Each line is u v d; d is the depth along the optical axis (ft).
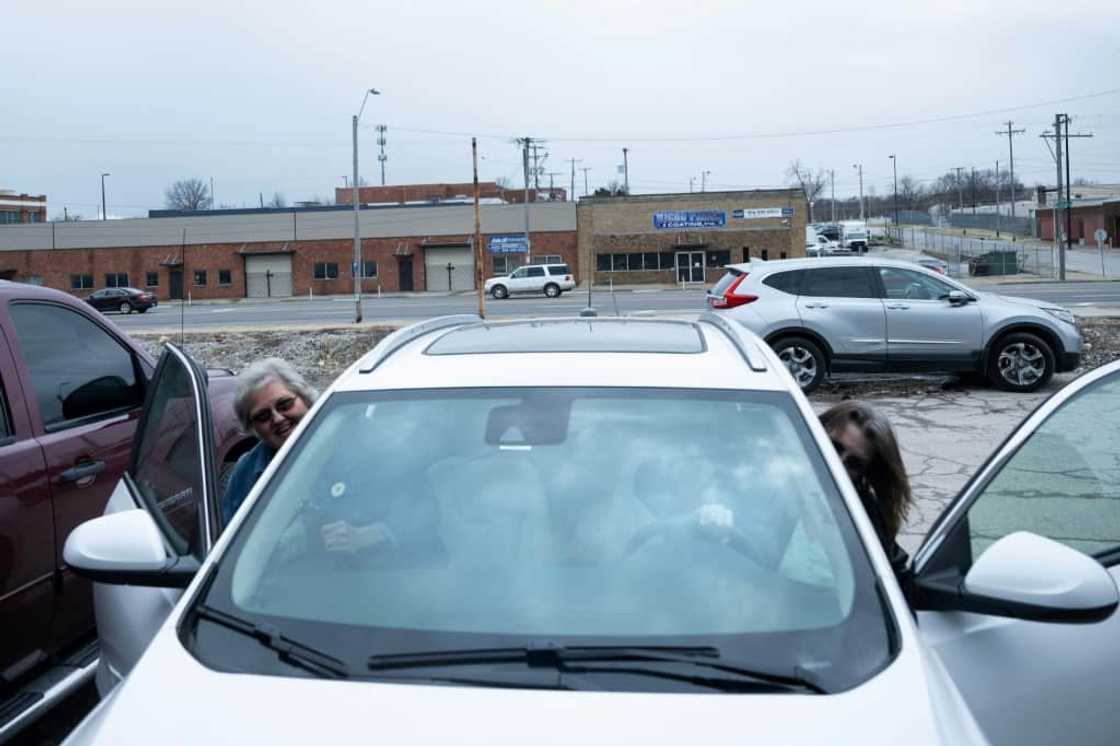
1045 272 214.90
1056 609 8.65
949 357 50.19
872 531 9.30
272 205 482.69
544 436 10.18
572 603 8.71
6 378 15.52
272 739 7.34
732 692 7.76
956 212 442.50
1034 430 11.16
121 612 11.30
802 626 8.41
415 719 7.45
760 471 9.78
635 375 10.87
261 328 86.69
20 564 14.90
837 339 49.96
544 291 188.85
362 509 9.73
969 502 10.56
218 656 8.31
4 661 14.69
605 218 228.84
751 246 224.94
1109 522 12.16
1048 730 9.81
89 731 7.81
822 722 7.41
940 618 9.89
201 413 11.62
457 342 12.46
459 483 9.86
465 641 8.32
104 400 17.95
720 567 9.00
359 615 8.70
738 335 12.40
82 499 16.37
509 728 7.34
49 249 233.96
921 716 7.48
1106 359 59.77
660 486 9.68
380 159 345.31
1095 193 431.43
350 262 236.43
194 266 235.81
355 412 10.68
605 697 7.64
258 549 9.43
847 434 13.14
